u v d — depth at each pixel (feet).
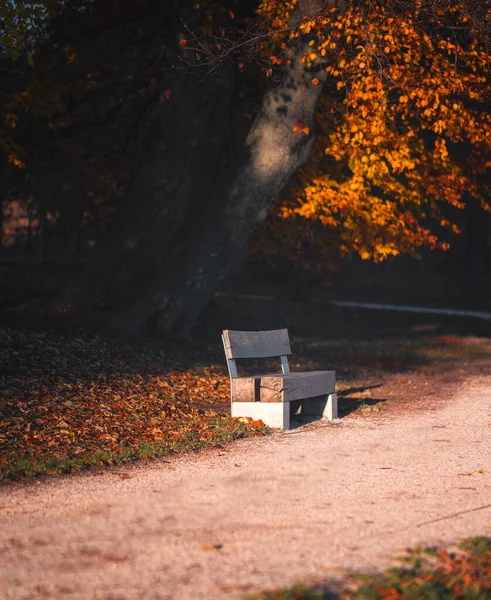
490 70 53.01
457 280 153.48
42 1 45.57
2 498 21.31
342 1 46.70
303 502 21.08
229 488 22.54
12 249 127.44
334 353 62.08
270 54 53.31
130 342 51.26
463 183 59.57
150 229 58.03
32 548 17.10
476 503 21.16
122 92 63.00
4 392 33.65
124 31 62.13
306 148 52.60
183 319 55.67
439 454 27.78
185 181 57.67
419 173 58.85
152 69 62.23
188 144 57.36
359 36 48.73
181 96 56.70
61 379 37.37
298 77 50.44
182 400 37.22
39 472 23.99
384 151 53.93
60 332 50.14
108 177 66.18
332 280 135.33
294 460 26.48
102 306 57.98
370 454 27.66
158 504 20.79
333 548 17.13
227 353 33.27
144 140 64.39
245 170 53.16
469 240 144.66
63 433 28.99
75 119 63.36
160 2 60.95
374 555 16.65
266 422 32.58
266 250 66.80
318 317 94.99
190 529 18.56
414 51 49.29
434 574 15.25
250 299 103.65
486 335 90.02
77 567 15.93
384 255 59.06
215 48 54.75
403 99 50.08
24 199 78.64
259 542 17.57
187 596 14.47
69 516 19.62
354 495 21.89
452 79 50.90
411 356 62.69
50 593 14.58
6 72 60.23
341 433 31.81
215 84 56.80
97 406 33.60
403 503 21.07
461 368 56.65
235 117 59.93
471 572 15.44
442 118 52.85
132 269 57.98
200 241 55.06
